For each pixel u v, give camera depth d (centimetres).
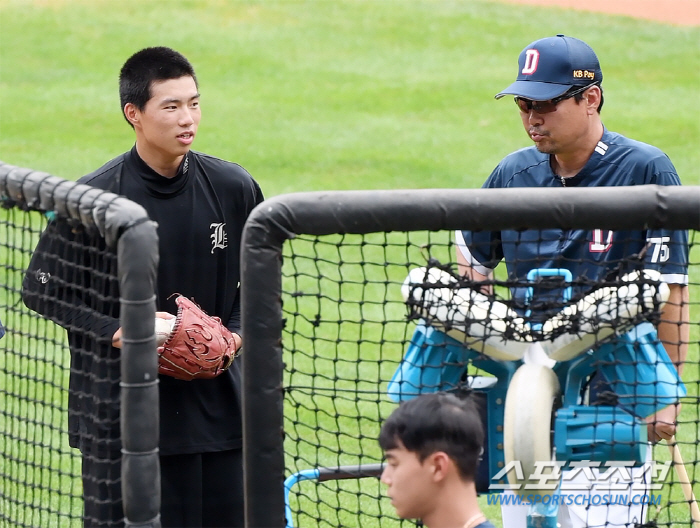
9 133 5344
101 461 948
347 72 6650
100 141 5262
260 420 887
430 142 5306
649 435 1047
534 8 7994
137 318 817
